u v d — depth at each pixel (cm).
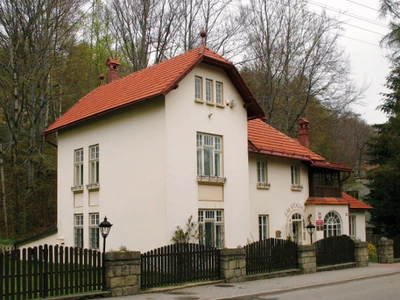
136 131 2003
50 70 3147
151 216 1892
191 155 1955
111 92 2336
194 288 1486
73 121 2316
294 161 2644
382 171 3098
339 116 4616
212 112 2067
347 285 1642
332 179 2872
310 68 3969
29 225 3133
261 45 3978
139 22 3862
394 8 3253
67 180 2442
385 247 2480
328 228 2723
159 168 1875
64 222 2438
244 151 2200
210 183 2016
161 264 1470
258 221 2352
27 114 3381
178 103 1930
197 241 1908
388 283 1689
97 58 3988
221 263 1633
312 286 1583
